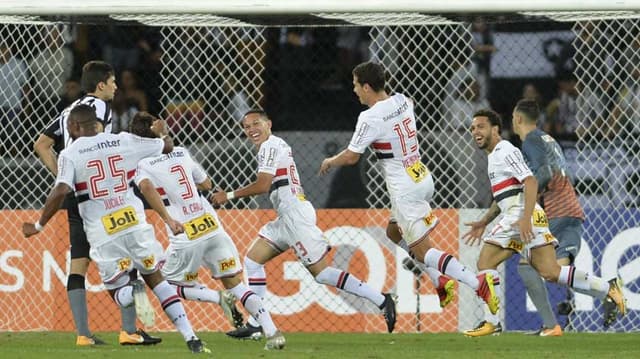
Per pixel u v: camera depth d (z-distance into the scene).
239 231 36.59
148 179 25.28
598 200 39.53
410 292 35.91
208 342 30.80
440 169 39.53
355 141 30.05
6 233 36.81
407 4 34.00
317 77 44.25
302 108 44.09
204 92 41.88
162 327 36.47
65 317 36.50
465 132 39.72
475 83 43.16
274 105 44.09
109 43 44.62
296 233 31.02
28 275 36.66
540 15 35.44
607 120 40.50
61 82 42.31
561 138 42.28
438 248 35.91
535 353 26.94
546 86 43.25
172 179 29.67
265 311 27.55
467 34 41.72
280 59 44.22
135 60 44.31
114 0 34.56
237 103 41.88
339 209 36.34
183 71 42.06
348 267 36.16
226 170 39.56
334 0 34.25
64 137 28.83
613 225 35.84
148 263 25.83
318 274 31.08
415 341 31.52
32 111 41.44
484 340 31.83
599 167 39.72
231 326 36.31
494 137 31.02
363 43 44.78
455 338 32.66
